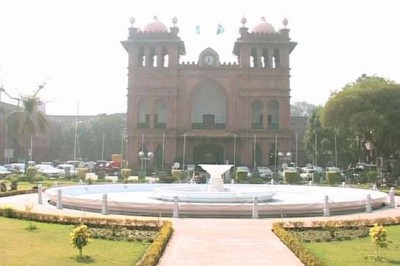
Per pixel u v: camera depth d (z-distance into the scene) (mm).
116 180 51125
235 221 19406
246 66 71000
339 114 54250
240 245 14273
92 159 103062
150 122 70562
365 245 14422
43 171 58812
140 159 69938
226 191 27344
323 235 15891
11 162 88438
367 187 45062
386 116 52188
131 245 14109
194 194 23906
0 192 32000
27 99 58344
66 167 64500
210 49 71875
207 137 69812
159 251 12531
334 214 22219
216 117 73688
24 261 11953
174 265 11719
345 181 51531
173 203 21125
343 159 77938
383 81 57406
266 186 36125
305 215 21578
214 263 11961
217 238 15406
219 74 71500
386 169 57000
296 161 87375
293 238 14328
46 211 22062
